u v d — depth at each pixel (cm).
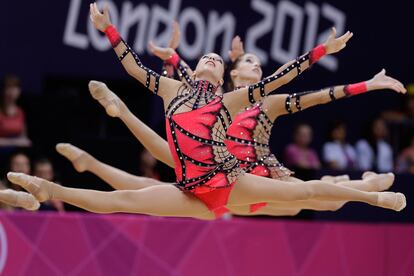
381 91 2109
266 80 921
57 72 1864
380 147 1848
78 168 1093
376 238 1436
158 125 1753
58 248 1249
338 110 2077
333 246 1403
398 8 2148
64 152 1091
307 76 2059
